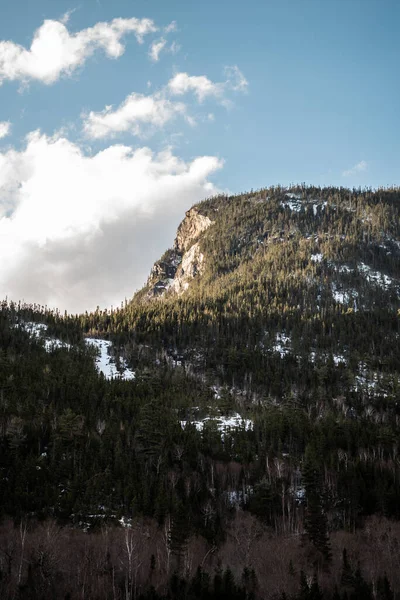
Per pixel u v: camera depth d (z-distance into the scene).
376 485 111.25
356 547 90.38
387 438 140.62
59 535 85.81
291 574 77.19
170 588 70.44
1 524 89.69
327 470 118.56
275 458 126.81
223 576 74.94
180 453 123.56
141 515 95.62
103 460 116.75
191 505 101.31
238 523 95.44
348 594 74.12
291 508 107.12
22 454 120.75
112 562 78.69
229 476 118.12
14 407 138.62
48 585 69.25
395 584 77.12
